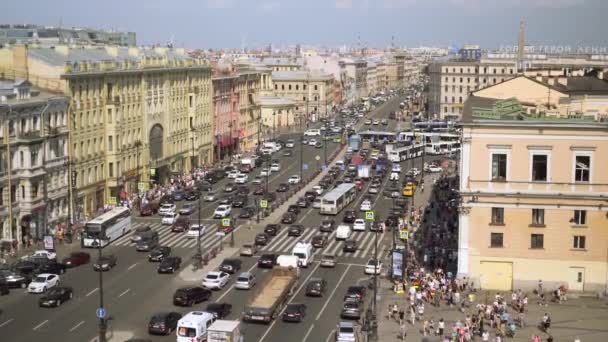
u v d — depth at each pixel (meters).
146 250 93.69
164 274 83.00
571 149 73.38
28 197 96.06
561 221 74.31
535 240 75.06
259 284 77.38
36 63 108.62
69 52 121.44
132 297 73.94
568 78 124.81
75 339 61.34
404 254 81.25
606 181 73.06
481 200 75.19
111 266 85.56
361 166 154.25
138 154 131.88
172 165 149.00
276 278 75.50
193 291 71.81
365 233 106.19
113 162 121.94
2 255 88.69
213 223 111.06
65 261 85.12
